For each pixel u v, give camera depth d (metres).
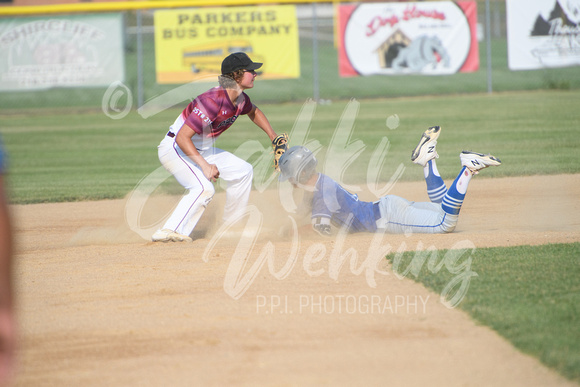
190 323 10.23
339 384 7.96
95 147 36.22
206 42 48.16
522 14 48.56
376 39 49.03
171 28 47.94
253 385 8.01
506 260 12.93
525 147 30.12
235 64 15.63
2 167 4.14
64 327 10.19
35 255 15.34
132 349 9.25
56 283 12.67
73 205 22.52
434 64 49.56
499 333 9.31
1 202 4.11
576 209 19.11
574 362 8.13
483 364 8.38
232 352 9.05
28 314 10.84
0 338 4.10
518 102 46.19
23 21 47.16
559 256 13.08
